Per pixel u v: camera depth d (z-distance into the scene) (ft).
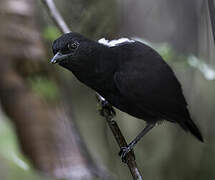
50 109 34.86
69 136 33.68
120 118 45.11
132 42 31.12
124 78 29.78
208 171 45.06
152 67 30.12
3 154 22.07
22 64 36.70
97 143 45.70
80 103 46.47
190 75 42.34
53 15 31.68
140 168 45.96
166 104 30.55
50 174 30.86
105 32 41.52
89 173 31.63
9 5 38.09
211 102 43.14
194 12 38.55
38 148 32.63
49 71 37.68
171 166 45.80
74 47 28.63
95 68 29.71
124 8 41.57
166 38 39.75
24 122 33.83
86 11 41.88
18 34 37.47
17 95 35.09
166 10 40.14
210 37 37.81
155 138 46.55
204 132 44.45
